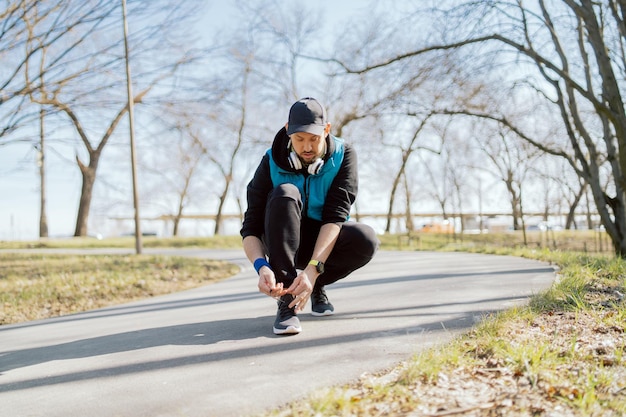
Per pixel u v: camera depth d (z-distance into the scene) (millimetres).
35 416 2072
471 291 4328
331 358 2516
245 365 2486
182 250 17344
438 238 23312
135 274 7855
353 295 4570
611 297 3508
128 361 2723
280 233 2846
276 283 2875
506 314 3004
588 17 9133
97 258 10906
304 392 2084
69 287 6754
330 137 2986
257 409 1959
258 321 3568
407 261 8797
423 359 2232
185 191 33344
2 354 3338
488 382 2057
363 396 1960
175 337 3219
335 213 3008
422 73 11055
